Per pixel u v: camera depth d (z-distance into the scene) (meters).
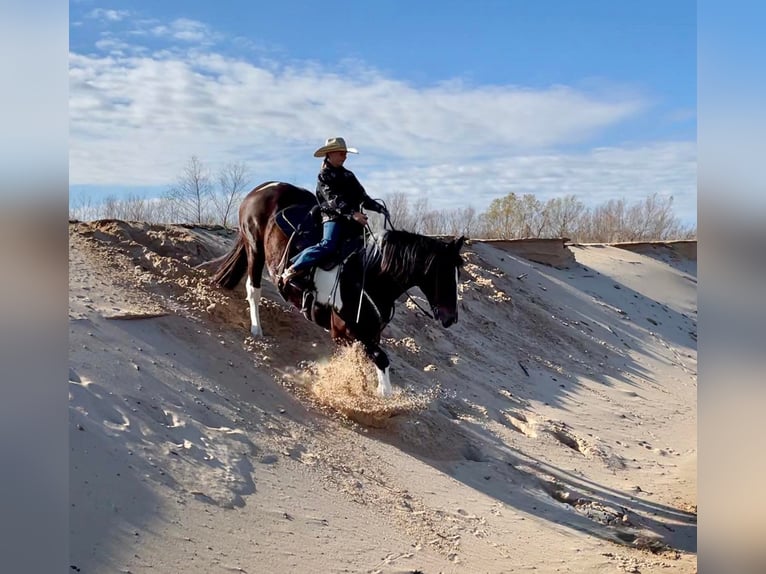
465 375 10.07
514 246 22.02
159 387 5.59
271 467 5.21
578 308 18.14
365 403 7.01
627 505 6.66
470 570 4.64
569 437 8.66
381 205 7.01
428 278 6.58
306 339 8.41
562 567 4.96
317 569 4.11
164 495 4.26
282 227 7.39
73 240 8.15
